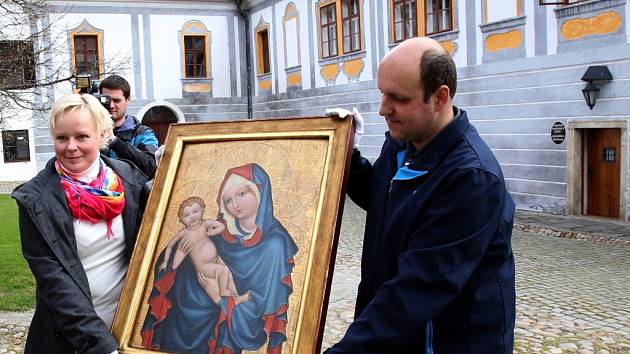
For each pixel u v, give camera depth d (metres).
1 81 7.93
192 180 2.22
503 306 1.78
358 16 15.21
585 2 9.82
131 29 19.86
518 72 11.09
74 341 2.03
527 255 7.95
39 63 8.49
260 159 2.11
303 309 1.81
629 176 9.48
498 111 11.57
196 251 2.10
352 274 7.06
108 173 2.27
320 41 16.81
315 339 1.77
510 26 11.17
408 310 1.65
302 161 2.03
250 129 2.18
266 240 1.99
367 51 15.01
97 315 2.08
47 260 2.08
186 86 20.52
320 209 1.90
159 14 20.11
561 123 10.41
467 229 1.67
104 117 2.26
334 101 16.45
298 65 18.03
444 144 1.78
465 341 1.78
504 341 1.79
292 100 18.47
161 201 2.21
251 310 1.93
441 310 1.67
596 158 10.26
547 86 10.60
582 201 10.45
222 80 20.86
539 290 6.25
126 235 2.28
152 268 2.16
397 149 2.00
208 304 2.02
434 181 1.75
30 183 2.15
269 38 19.52
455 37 12.37
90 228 2.20
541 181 10.86
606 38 9.58
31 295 5.90
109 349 2.03
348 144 1.95
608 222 9.82
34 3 9.39
